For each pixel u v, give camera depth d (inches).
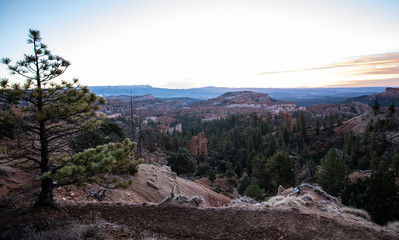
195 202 407.2
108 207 344.8
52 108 268.4
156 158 1679.4
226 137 3826.3
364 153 2618.1
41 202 298.2
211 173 1732.3
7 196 333.4
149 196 642.2
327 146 3248.0
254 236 291.0
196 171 2097.7
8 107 261.0
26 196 345.7
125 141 323.9
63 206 326.6
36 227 245.4
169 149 2615.7
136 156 1182.3
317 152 3110.2
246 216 348.8
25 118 275.3
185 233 288.4
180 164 1657.2
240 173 2363.4
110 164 273.7
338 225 334.3
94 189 490.6
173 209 357.7
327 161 1214.9
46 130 294.2
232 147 3462.1
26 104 278.5
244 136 4131.4
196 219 330.0
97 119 327.0
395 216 650.2
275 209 383.2
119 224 295.4
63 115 278.2
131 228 288.2
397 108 3469.5
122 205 358.0
